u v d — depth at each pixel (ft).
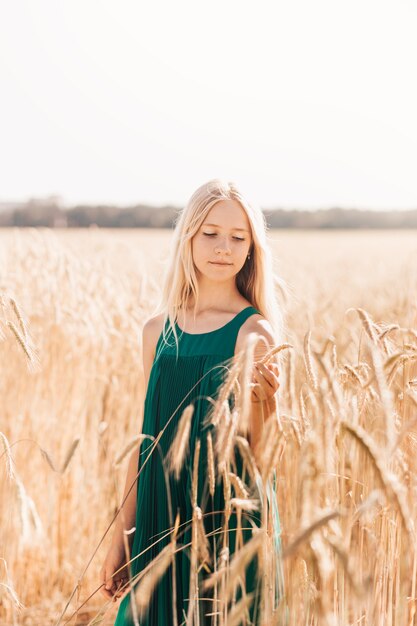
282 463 8.10
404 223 189.67
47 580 14.94
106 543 15.49
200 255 8.11
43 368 16.44
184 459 7.86
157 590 7.84
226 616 6.41
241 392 5.59
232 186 8.27
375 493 4.89
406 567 5.03
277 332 8.79
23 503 6.77
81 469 15.88
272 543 7.03
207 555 6.59
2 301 8.62
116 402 16.74
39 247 19.66
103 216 140.56
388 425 4.82
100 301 17.98
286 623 6.05
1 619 13.82
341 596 6.71
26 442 15.84
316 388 6.40
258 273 8.57
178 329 8.54
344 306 23.71
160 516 8.05
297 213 192.54
